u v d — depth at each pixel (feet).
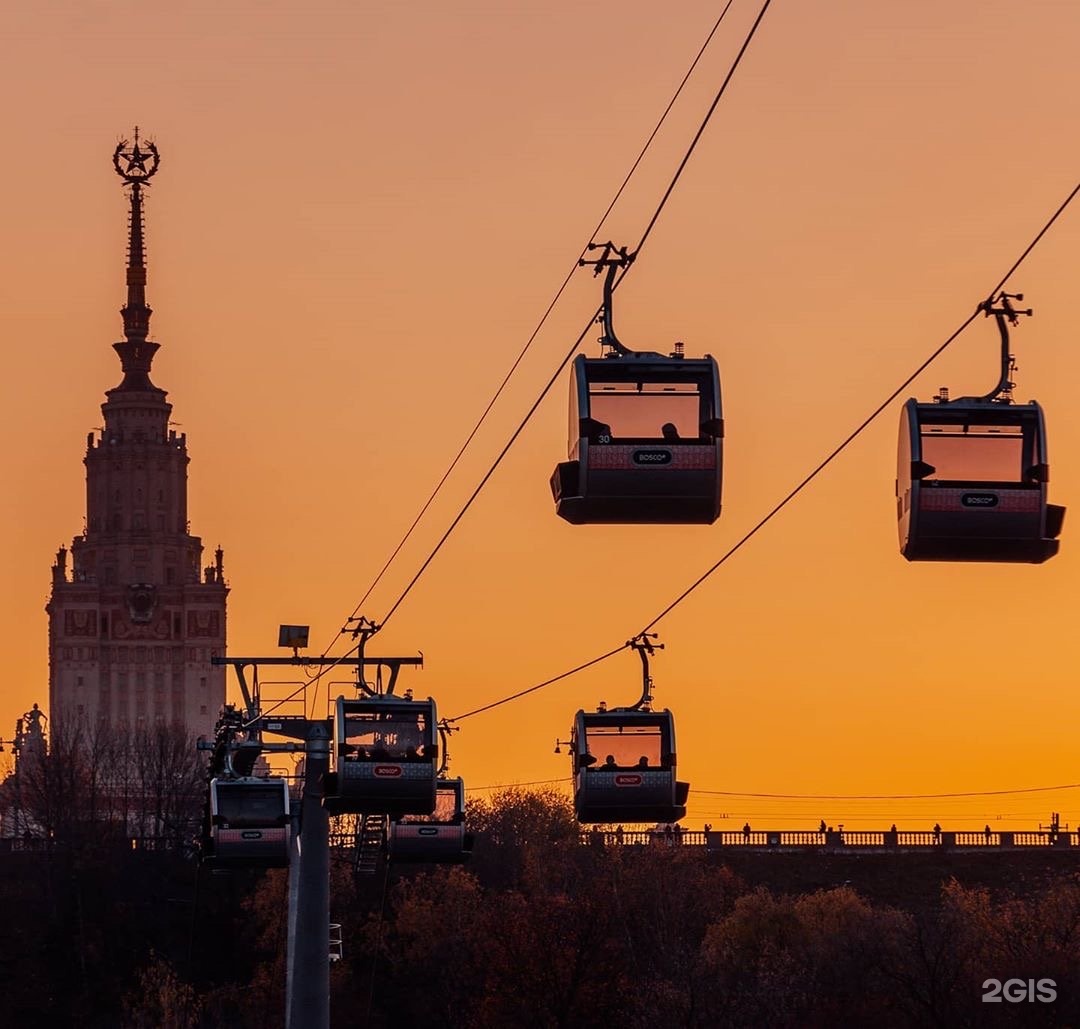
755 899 607.37
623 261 182.29
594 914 578.66
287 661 351.46
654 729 294.66
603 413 177.99
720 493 178.60
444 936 636.89
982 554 177.37
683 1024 545.44
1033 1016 515.50
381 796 295.69
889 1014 528.22
